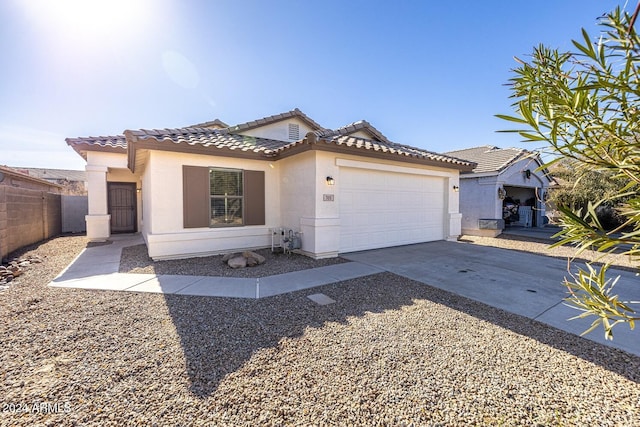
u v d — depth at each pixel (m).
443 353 3.46
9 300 5.05
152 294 5.43
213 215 8.95
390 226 10.62
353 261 8.27
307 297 5.35
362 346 3.60
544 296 5.52
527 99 1.68
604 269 1.60
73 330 3.95
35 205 11.71
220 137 9.96
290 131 12.82
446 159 11.01
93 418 2.40
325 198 8.55
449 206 12.42
